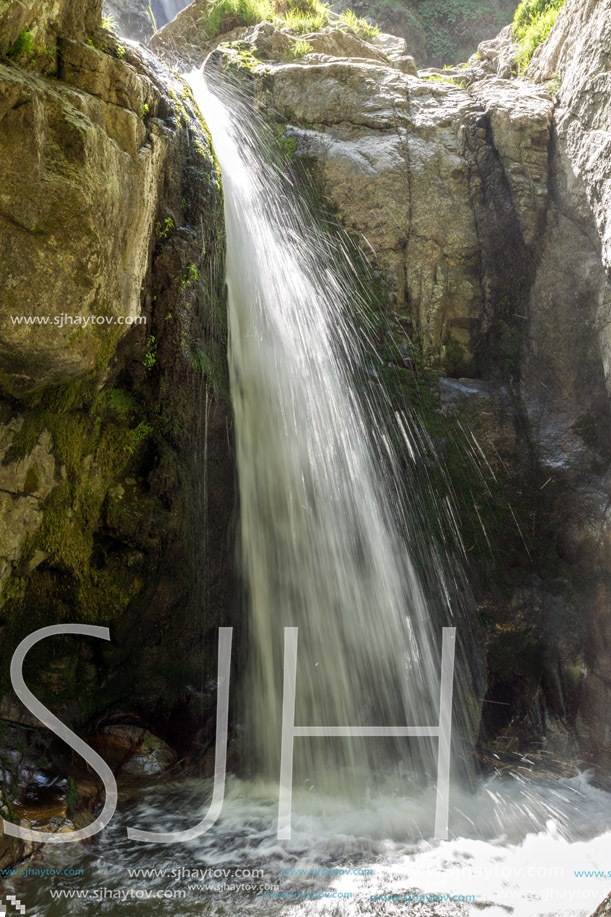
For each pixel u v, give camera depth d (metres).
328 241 6.62
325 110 7.06
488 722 6.03
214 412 5.22
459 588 6.11
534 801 5.32
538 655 6.16
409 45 15.95
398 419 6.27
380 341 6.45
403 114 7.05
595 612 5.94
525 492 6.33
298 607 5.69
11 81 3.24
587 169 6.19
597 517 6.02
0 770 4.21
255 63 7.46
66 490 4.47
